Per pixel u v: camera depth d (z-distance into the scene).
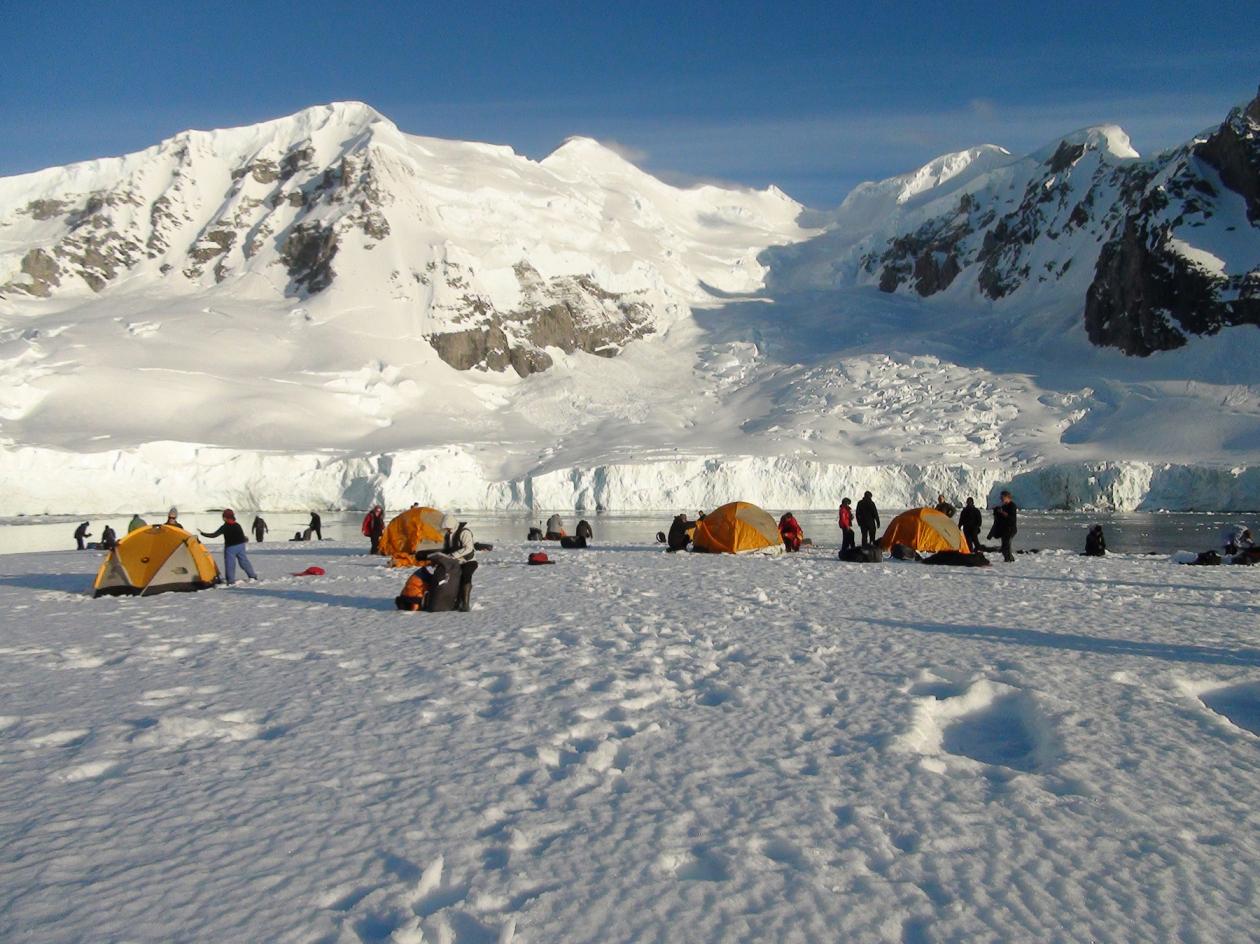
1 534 54.88
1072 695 8.78
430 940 4.14
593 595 17.27
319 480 81.06
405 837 5.29
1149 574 22.53
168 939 4.12
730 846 5.21
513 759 6.73
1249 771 6.63
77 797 5.89
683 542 31.11
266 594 18.12
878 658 10.63
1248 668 10.09
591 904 4.53
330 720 7.82
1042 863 5.09
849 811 5.82
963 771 6.71
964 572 22.77
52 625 13.85
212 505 78.50
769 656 10.77
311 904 4.48
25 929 4.17
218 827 5.41
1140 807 5.93
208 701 8.49
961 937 4.29
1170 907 4.62
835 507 80.62
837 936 4.28
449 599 14.83
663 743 7.23
